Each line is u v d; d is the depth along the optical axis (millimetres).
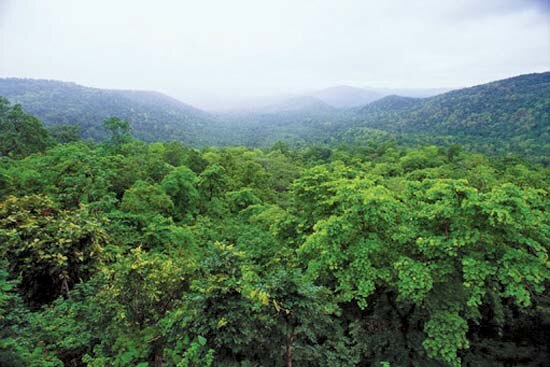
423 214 7438
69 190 14336
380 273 7613
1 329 5184
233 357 5609
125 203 15477
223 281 5461
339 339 7707
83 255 7461
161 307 6203
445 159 51594
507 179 26656
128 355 5141
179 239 12195
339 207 9164
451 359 6965
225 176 29141
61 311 6266
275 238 11172
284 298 5742
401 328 8227
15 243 6746
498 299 8422
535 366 7633
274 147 81688
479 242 6855
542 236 6730
